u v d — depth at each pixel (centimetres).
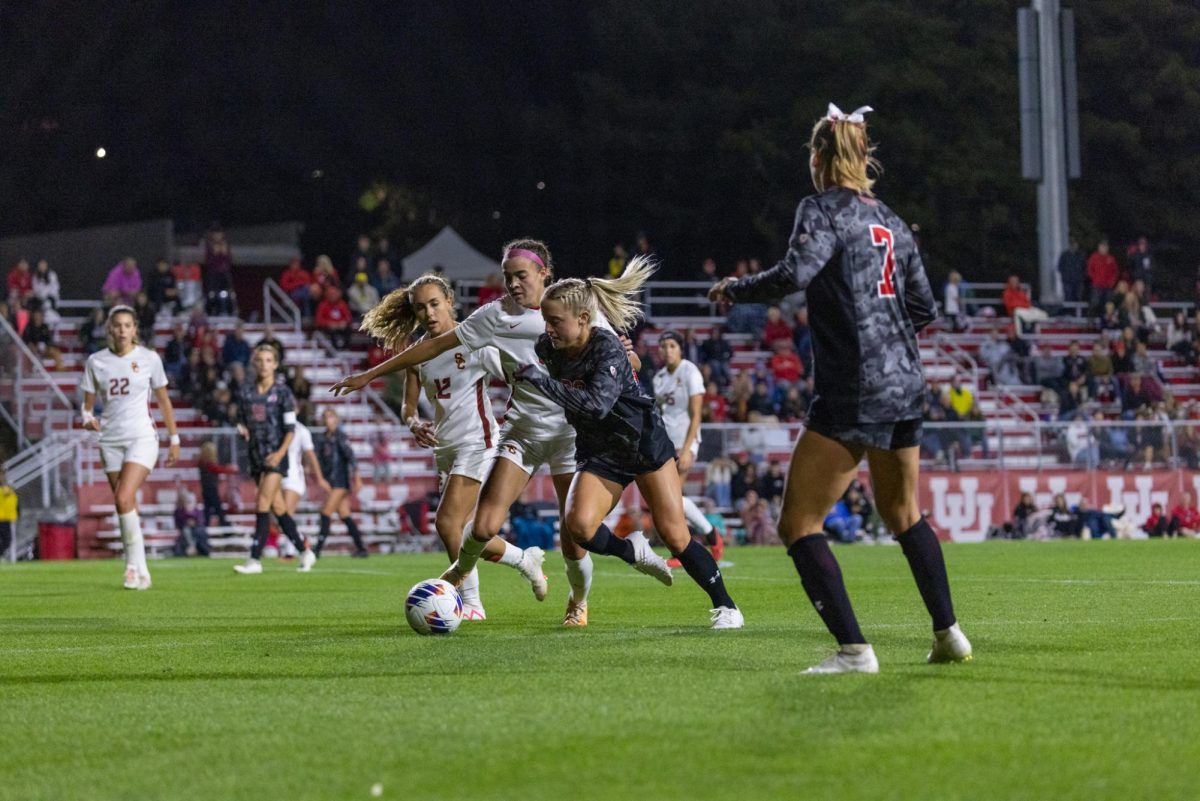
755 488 7069
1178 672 1617
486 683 1628
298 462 4825
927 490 7175
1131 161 14200
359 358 8838
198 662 1928
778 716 1350
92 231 10469
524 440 2302
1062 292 9894
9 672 1867
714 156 13850
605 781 1105
